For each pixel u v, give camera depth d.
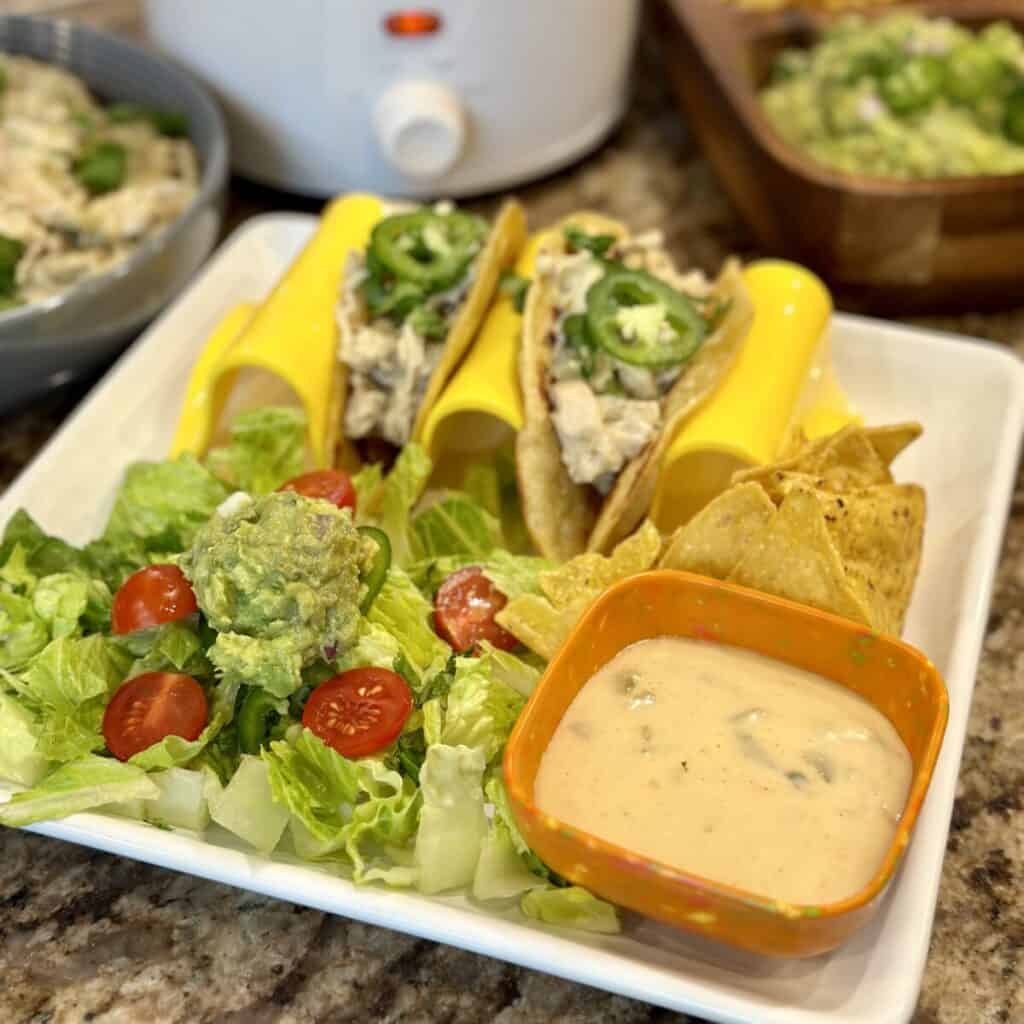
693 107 0.64
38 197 0.55
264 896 0.36
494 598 0.40
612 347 0.43
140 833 0.34
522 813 0.32
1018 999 0.34
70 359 0.51
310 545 0.36
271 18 0.56
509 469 0.47
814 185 0.53
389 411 0.46
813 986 0.32
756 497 0.37
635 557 0.39
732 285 0.47
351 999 0.34
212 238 0.56
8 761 0.36
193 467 0.44
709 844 0.32
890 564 0.40
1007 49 0.65
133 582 0.38
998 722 0.41
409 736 0.37
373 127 0.59
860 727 0.35
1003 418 0.48
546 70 0.60
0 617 0.39
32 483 0.45
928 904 0.32
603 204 0.64
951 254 0.54
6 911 0.36
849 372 0.51
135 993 0.34
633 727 0.35
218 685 0.38
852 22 0.66
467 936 0.32
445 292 0.47
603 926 0.33
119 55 0.62
